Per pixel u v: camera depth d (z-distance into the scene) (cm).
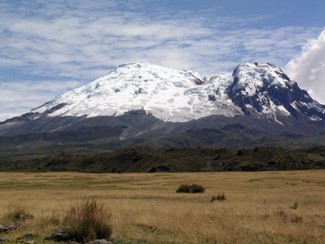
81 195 6369
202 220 2941
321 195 5972
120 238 2319
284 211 3569
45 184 10425
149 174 17300
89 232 2209
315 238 2311
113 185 9806
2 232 2500
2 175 17225
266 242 2211
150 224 2742
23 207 3519
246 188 8144
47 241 2184
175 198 5788
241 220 2983
